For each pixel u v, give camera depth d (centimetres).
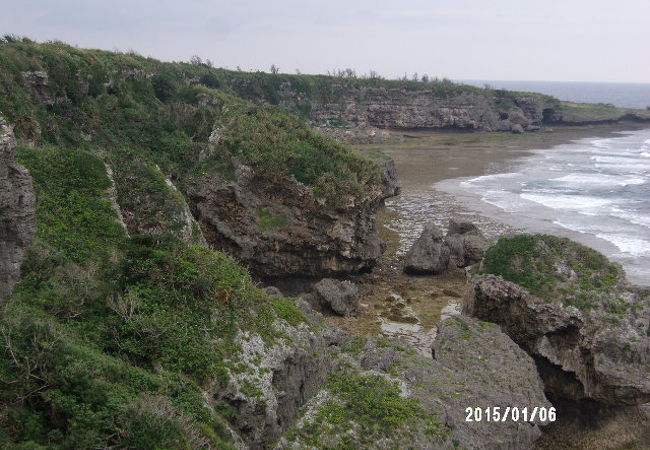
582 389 2383
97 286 1873
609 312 2427
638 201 6494
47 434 1187
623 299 2484
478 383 2125
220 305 1830
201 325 1741
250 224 3681
